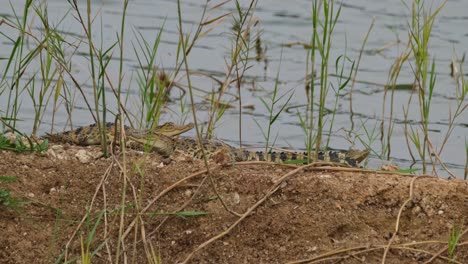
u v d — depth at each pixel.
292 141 15.37
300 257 9.16
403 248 9.16
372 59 19.56
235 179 9.81
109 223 9.32
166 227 9.41
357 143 15.36
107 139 11.00
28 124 15.02
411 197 9.59
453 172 14.09
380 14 21.97
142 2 22.05
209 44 19.59
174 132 11.87
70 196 9.62
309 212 9.50
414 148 15.30
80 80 17.11
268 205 9.55
